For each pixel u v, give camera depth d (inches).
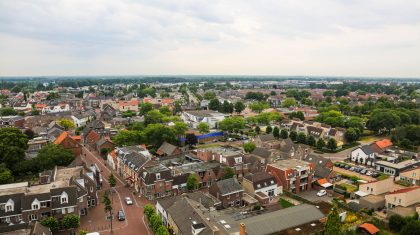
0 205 3235.7
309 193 4352.9
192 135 6998.0
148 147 6525.6
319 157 5182.1
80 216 3592.5
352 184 4662.9
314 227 3029.0
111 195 4202.8
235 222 3051.2
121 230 3272.6
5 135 4896.7
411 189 3713.1
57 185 3654.0
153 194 4040.4
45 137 6747.1
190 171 4434.1
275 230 2938.0
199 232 2768.2
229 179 3981.3
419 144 6791.3
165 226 3265.3
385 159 5629.9
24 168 4702.3
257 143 6520.7
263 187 4065.0
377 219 3348.9
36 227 2844.5
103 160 5836.6
